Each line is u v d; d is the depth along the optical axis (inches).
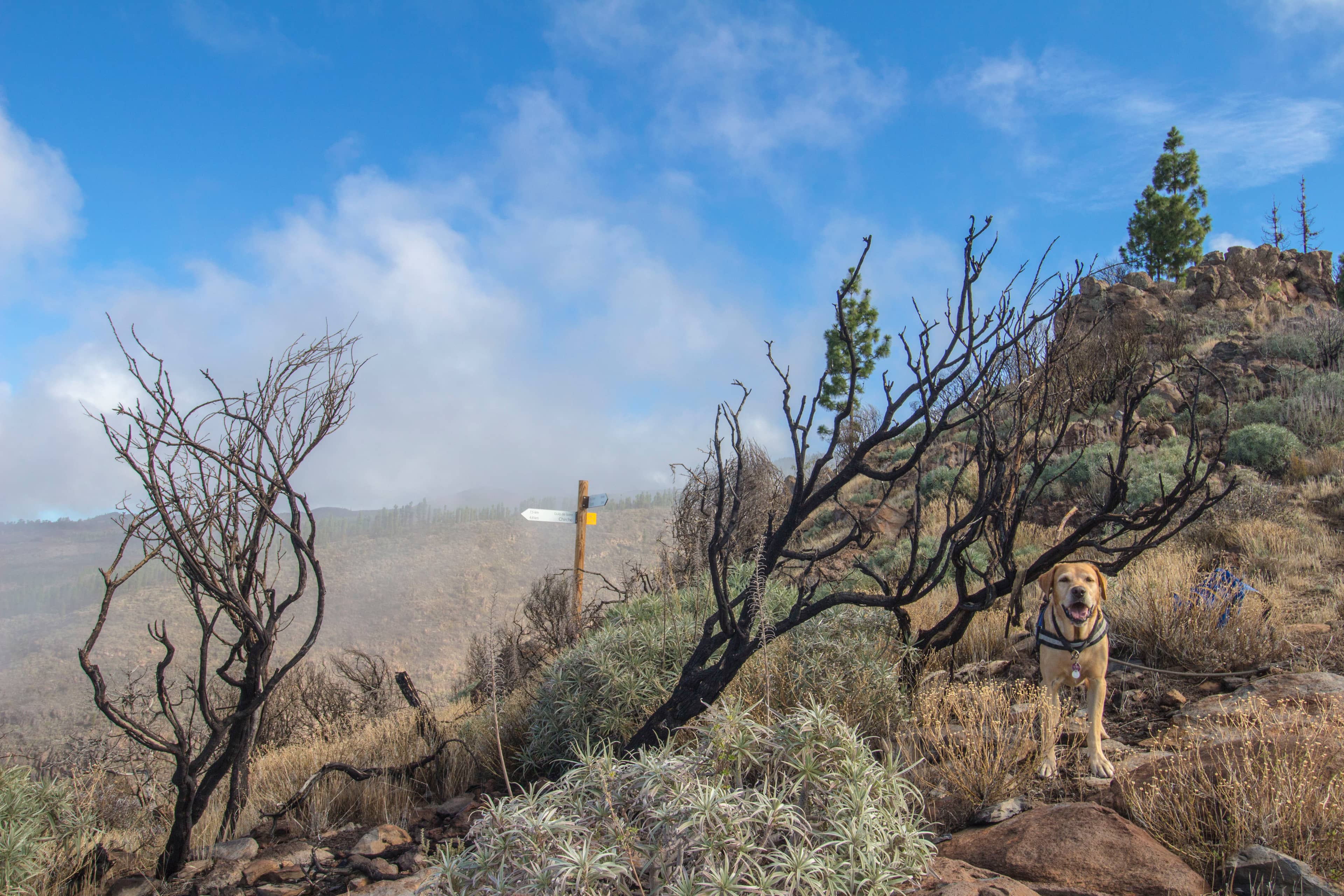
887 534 550.6
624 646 235.1
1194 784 130.0
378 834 182.9
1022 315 183.2
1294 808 116.4
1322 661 210.8
